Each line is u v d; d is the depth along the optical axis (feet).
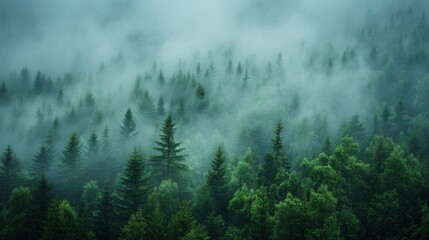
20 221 186.80
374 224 192.34
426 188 217.15
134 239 156.56
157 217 165.48
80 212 214.28
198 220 198.08
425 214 187.21
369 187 208.64
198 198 206.39
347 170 217.56
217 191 213.46
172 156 223.51
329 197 175.52
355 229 182.91
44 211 192.85
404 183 210.18
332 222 166.40
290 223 169.68
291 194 187.52
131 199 199.11
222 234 183.42
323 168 209.15
